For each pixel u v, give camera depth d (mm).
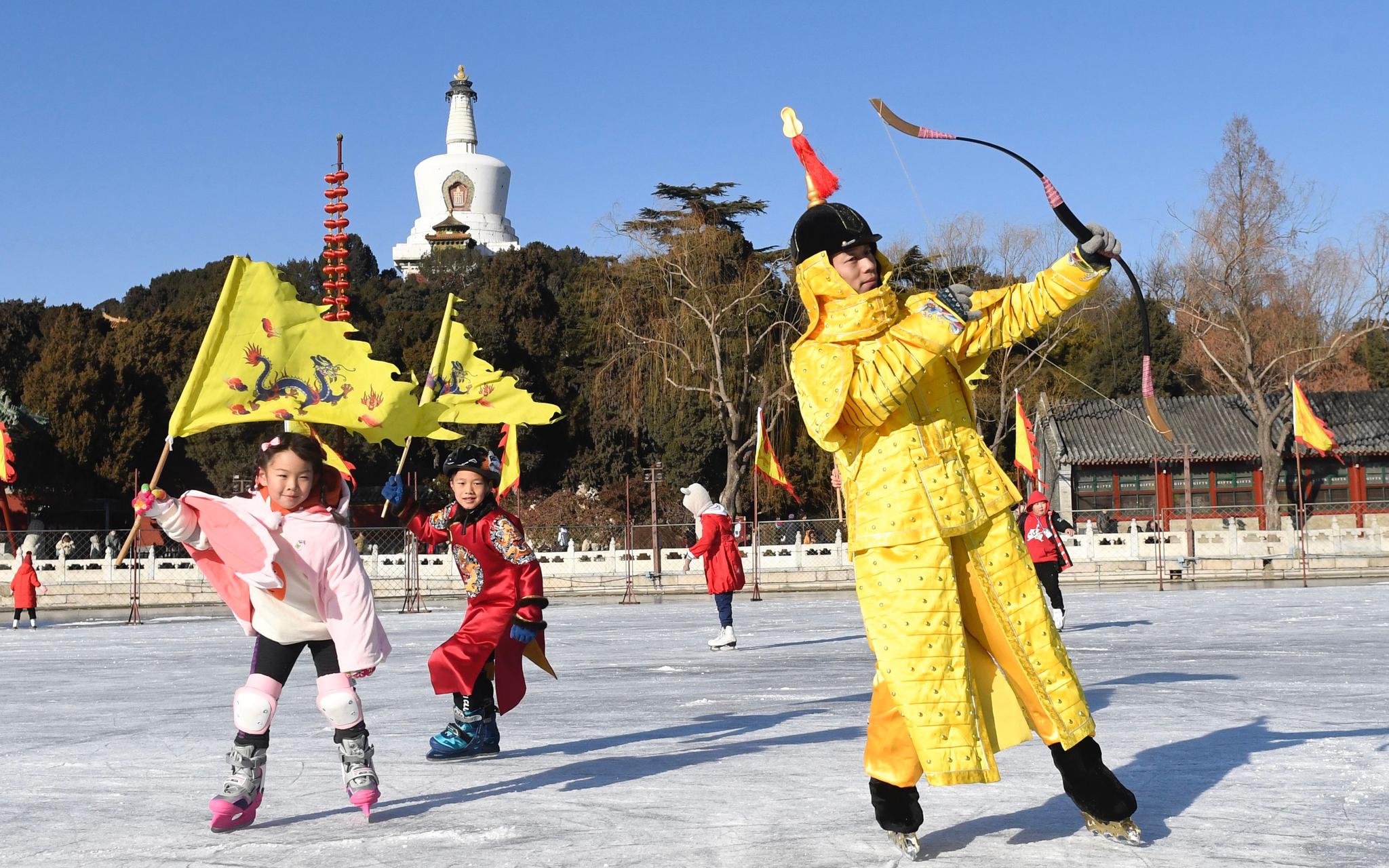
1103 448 49000
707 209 48094
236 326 6090
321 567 5145
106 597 35844
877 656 4289
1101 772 4352
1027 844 4387
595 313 52594
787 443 46438
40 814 5484
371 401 6449
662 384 45688
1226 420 49625
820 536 42188
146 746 7684
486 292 61125
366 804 5168
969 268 43281
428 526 7074
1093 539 36781
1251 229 45875
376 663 5207
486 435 52469
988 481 4430
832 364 4285
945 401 4449
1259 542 36906
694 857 4344
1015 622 4336
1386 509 47750
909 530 4281
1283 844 4301
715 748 6980
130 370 53719
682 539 38531
